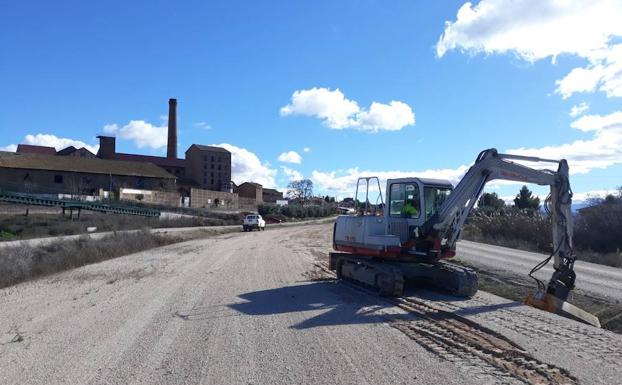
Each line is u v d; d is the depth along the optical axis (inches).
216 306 432.1
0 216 1909.4
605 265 888.3
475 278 474.6
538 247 1315.2
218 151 4822.8
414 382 232.1
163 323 365.1
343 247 609.0
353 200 653.3
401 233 515.2
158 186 3548.2
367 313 397.7
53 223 1815.9
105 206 2369.6
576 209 1486.2
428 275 519.8
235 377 244.1
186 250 1089.4
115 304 441.4
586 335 316.8
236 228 2388.0
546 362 258.7
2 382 241.1
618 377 237.3
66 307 430.9
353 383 232.7
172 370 256.2
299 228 2605.8
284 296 485.4
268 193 6205.7
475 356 273.1
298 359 271.9
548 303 422.3
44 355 285.3
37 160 3144.7
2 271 619.2
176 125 4758.9
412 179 518.3
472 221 1768.0
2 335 334.6
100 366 263.9
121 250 1016.2
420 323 358.0
